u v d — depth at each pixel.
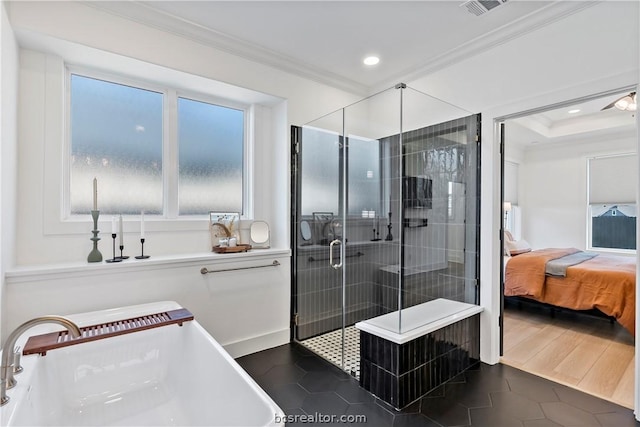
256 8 2.21
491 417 1.94
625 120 4.62
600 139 5.29
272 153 3.28
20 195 2.08
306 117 3.23
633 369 2.54
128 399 1.88
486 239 2.66
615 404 2.07
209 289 2.62
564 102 2.22
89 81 2.43
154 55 2.33
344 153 2.89
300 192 3.18
